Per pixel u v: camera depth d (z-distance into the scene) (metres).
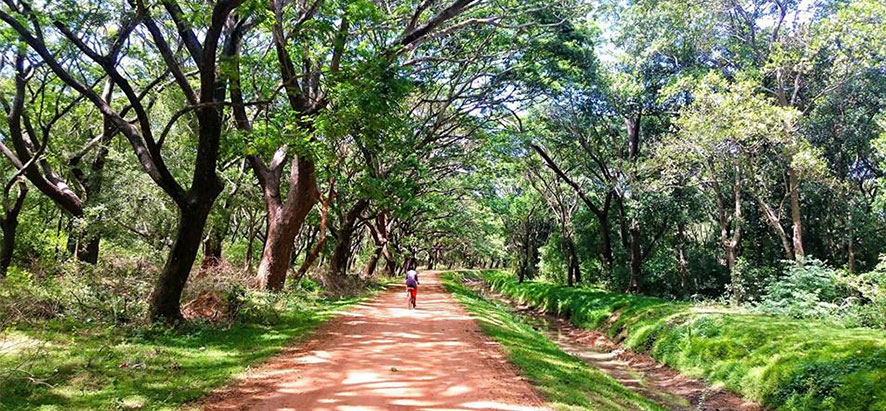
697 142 18.66
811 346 10.87
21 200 17.48
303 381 7.86
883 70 21.83
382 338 11.97
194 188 11.23
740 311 16.05
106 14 10.48
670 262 29.19
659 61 25.31
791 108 17.81
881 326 12.94
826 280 15.97
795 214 19.52
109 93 17.88
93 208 16.28
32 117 18.20
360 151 20.97
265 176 18.59
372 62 11.05
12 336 8.92
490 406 6.77
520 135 23.59
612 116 26.91
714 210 27.39
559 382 8.61
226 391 7.21
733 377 11.69
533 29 18.78
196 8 10.55
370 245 45.56
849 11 16.92
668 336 15.10
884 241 23.75
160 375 7.70
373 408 6.54
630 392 9.77
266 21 11.48
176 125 20.84
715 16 22.28
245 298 13.62
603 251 32.34
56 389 6.58
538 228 44.47
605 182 28.39
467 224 41.88
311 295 19.53
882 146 17.69
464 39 20.27
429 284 39.38
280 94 16.58
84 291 11.81
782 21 20.88
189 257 11.34
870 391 8.66
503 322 17.31
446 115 24.75
